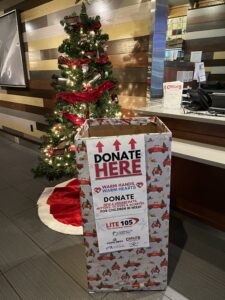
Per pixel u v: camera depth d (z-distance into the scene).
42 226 1.88
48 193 2.33
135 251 1.19
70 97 1.91
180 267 1.49
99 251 1.17
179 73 2.30
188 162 1.89
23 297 1.31
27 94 3.62
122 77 2.29
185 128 1.72
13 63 3.57
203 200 1.88
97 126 1.22
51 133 2.27
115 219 1.10
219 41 2.34
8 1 3.37
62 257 1.58
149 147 0.98
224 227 1.79
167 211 1.10
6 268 1.50
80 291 1.33
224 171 1.70
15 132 4.18
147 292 1.31
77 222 1.89
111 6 2.17
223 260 1.56
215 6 2.26
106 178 1.02
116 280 1.27
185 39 2.46
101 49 1.97
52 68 3.02
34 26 3.09
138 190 1.05
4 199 2.29
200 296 1.29
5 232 1.83
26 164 3.16
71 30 1.94
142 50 2.05
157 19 1.90
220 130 1.55
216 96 1.62
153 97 2.12
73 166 2.19
